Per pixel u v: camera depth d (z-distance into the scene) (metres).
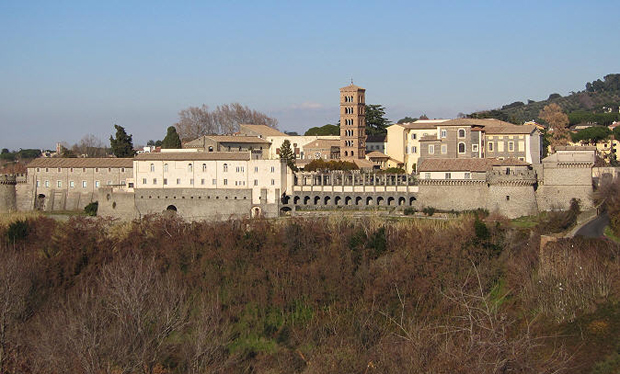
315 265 151.50
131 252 162.88
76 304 128.62
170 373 108.06
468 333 101.38
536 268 138.00
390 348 97.88
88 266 159.38
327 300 141.38
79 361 98.06
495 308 109.25
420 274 144.50
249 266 156.50
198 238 167.00
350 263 150.25
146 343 107.00
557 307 118.00
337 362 105.00
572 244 138.25
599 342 108.56
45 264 157.75
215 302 142.25
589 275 122.94
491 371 81.88
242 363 120.50
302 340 128.62
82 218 193.62
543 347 109.00
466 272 141.62
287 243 162.12
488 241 151.38
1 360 107.69
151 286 129.62
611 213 159.75
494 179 196.38
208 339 117.25
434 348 92.56
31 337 115.19
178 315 124.38
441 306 131.12
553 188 192.88
